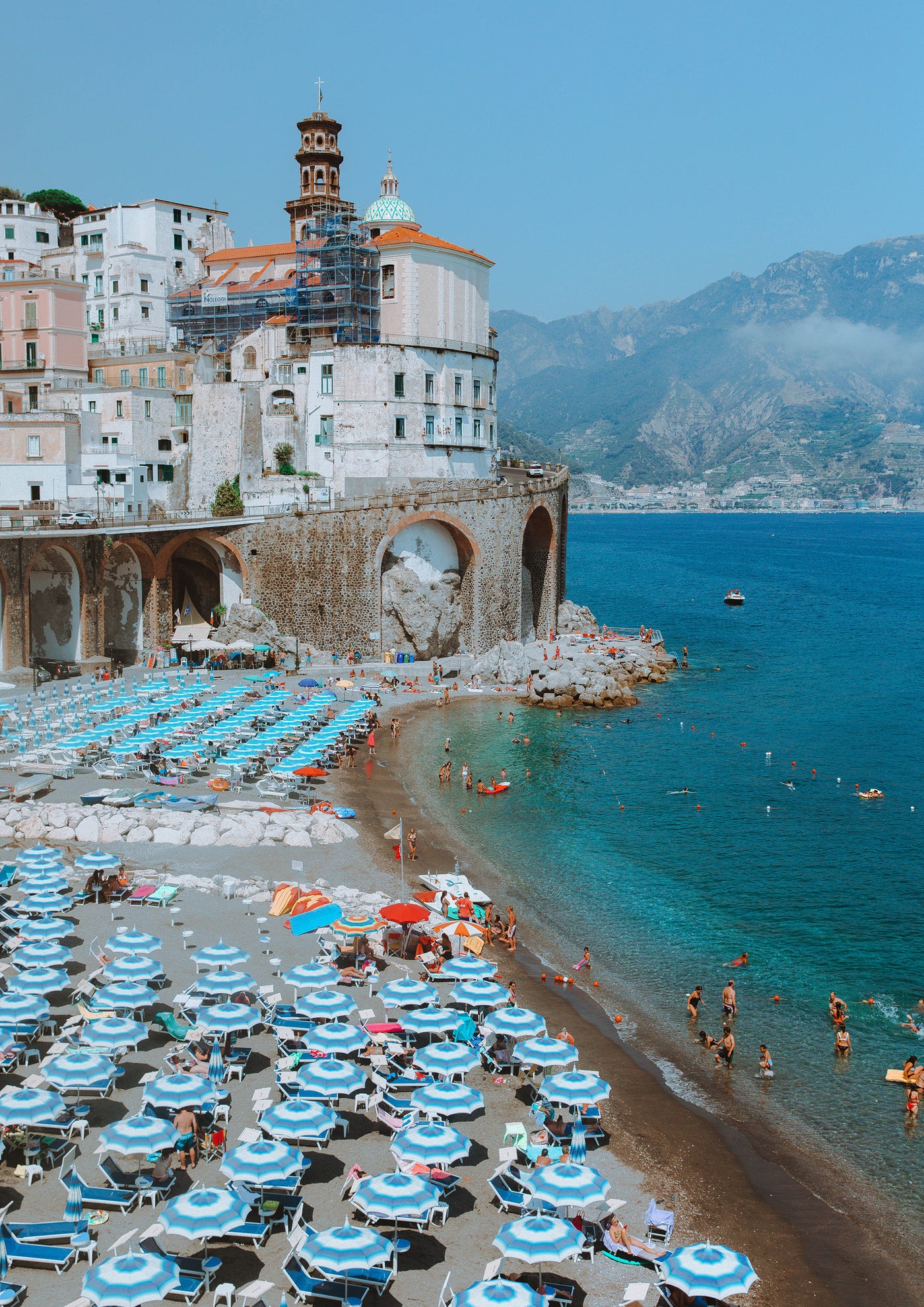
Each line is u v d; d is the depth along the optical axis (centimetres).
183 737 6656
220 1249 2314
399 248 10781
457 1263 2308
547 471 12800
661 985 3966
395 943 3966
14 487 9138
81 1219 2317
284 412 10831
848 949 4309
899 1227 2639
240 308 11606
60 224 13350
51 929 3672
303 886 4488
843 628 14750
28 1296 2138
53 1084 2697
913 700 9575
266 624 9250
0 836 5053
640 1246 2397
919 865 5291
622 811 6125
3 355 10831
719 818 6025
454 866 5078
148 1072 3012
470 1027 3175
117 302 12219
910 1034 3641
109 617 9094
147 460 10550
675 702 9281
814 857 5388
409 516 9719
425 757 7156
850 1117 3136
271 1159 2358
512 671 9644
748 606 17500
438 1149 2423
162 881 4466
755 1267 2447
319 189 12400
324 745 6706
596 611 16462
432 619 9819
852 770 7125
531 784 6612
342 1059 3088
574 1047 3025
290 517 9344
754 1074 3356
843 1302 2348
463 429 11438
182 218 12650
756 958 4206
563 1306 2205
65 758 6094
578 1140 2755
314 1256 2095
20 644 7656
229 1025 3023
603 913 4628
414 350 10769
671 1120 3052
